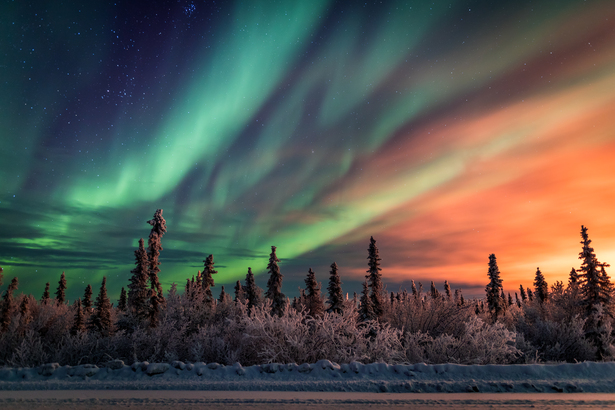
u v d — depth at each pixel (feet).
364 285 82.17
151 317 70.59
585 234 75.25
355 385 28.32
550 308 84.23
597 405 23.16
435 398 24.97
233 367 32.24
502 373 30.42
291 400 24.17
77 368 31.50
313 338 44.37
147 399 24.34
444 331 54.24
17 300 92.32
